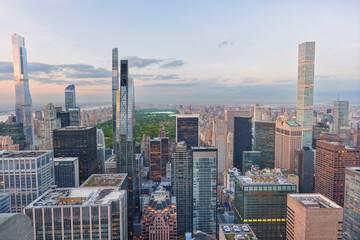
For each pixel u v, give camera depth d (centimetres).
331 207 15888
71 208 14238
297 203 16725
